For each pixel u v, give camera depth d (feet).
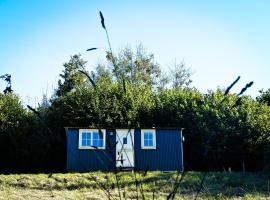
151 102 118.21
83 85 124.47
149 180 60.03
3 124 109.19
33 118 111.96
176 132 95.81
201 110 106.83
